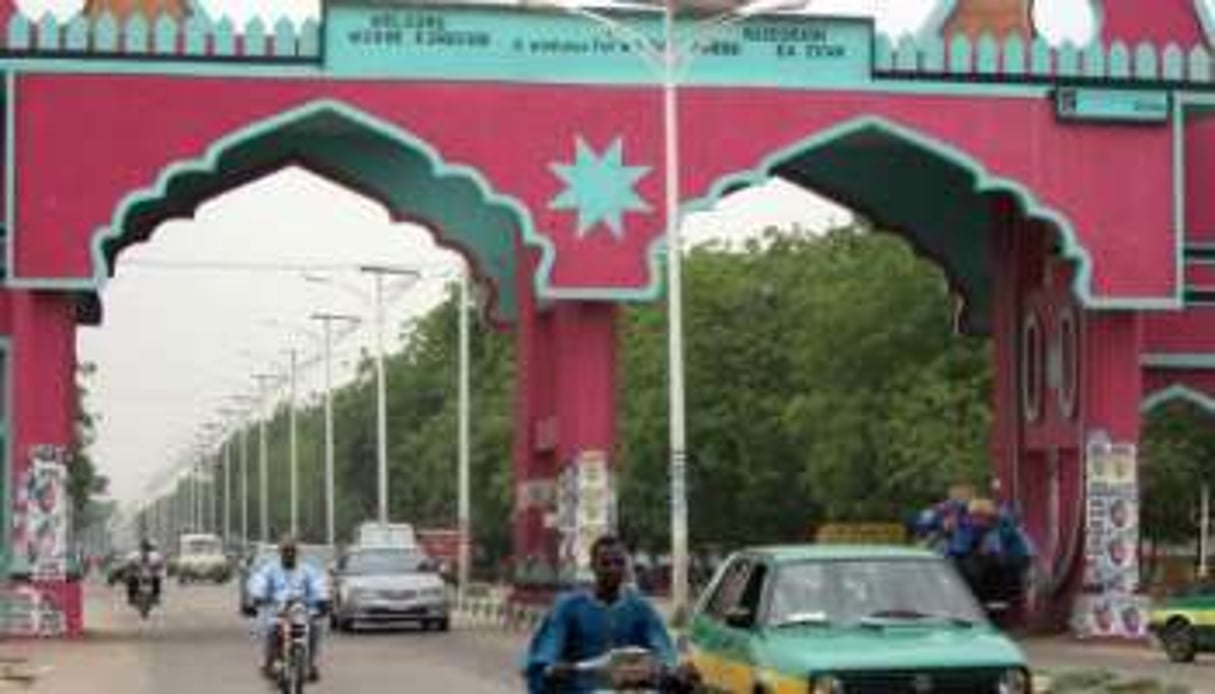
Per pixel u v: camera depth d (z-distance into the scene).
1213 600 40.69
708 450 91.00
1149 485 68.44
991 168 46.62
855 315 75.12
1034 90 46.94
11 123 44.22
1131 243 47.00
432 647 45.50
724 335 91.81
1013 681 17.72
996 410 52.78
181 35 44.75
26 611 44.62
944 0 47.53
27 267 44.06
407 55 45.56
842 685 17.39
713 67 46.28
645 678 14.63
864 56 46.72
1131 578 46.66
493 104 45.78
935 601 19.14
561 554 46.62
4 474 45.69
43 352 44.62
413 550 55.53
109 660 40.00
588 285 45.81
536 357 54.06
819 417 77.31
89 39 44.44
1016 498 51.38
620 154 46.12
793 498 90.69
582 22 46.16
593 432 46.03
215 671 37.47
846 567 19.39
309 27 45.25
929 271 73.38
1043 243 50.31
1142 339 49.03
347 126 47.22
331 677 35.94
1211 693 31.64
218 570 124.00
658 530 93.31
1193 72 47.34
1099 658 41.31
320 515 189.25
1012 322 52.03
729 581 20.66
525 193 45.78
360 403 158.00
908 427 71.00
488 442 114.12
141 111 44.62
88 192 44.34
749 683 18.58
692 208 45.94
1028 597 48.69
